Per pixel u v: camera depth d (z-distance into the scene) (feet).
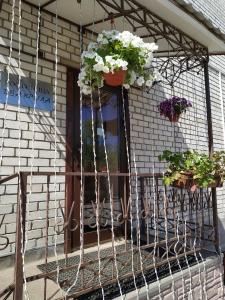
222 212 23.30
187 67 16.11
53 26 12.90
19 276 6.88
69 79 13.29
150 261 11.07
